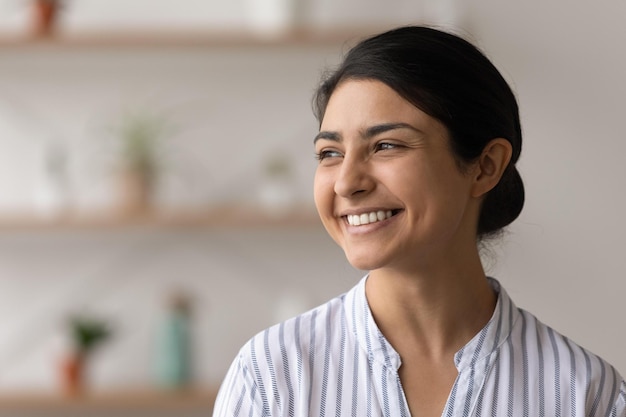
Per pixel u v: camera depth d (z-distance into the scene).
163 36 3.54
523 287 3.75
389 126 1.47
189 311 3.65
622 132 3.71
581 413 1.57
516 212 1.70
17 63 3.76
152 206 3.59
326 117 1.54
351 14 3.68
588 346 3.75
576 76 3.71
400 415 1.57
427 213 1.48
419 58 1.49
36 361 3.81
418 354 1.59
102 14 3.70
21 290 3.82
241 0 3.70
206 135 3.76
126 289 3.81
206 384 3.72
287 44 3.54
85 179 3.77
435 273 1.55
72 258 3.81
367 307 1.61
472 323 1.60
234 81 3.75
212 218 3.54
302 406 1.59
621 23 3.70
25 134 3.77
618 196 3.72
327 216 1.55
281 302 3.77
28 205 3.77
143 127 3.64
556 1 3.69
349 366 1.61
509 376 1.59
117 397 3.55
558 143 3.72
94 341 3.63
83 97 3.77
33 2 3.52
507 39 3.70
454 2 3.64
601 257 3.73
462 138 1.51
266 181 3.62
